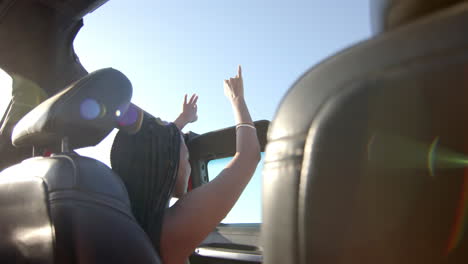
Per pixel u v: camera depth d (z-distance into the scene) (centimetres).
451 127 38
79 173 87
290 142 47
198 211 110
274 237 47
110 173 96
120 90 101
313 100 47
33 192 87
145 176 119
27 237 87
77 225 80
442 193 38
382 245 40
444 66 39
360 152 42
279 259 46
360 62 44
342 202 43
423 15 46
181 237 108
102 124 100
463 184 37
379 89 42
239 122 123
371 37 46
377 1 53
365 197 42
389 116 41
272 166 49
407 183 40
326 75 47
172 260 108
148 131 125
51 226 80
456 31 39
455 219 38
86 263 79
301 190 45
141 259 86
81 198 83
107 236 83
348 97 44
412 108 40
